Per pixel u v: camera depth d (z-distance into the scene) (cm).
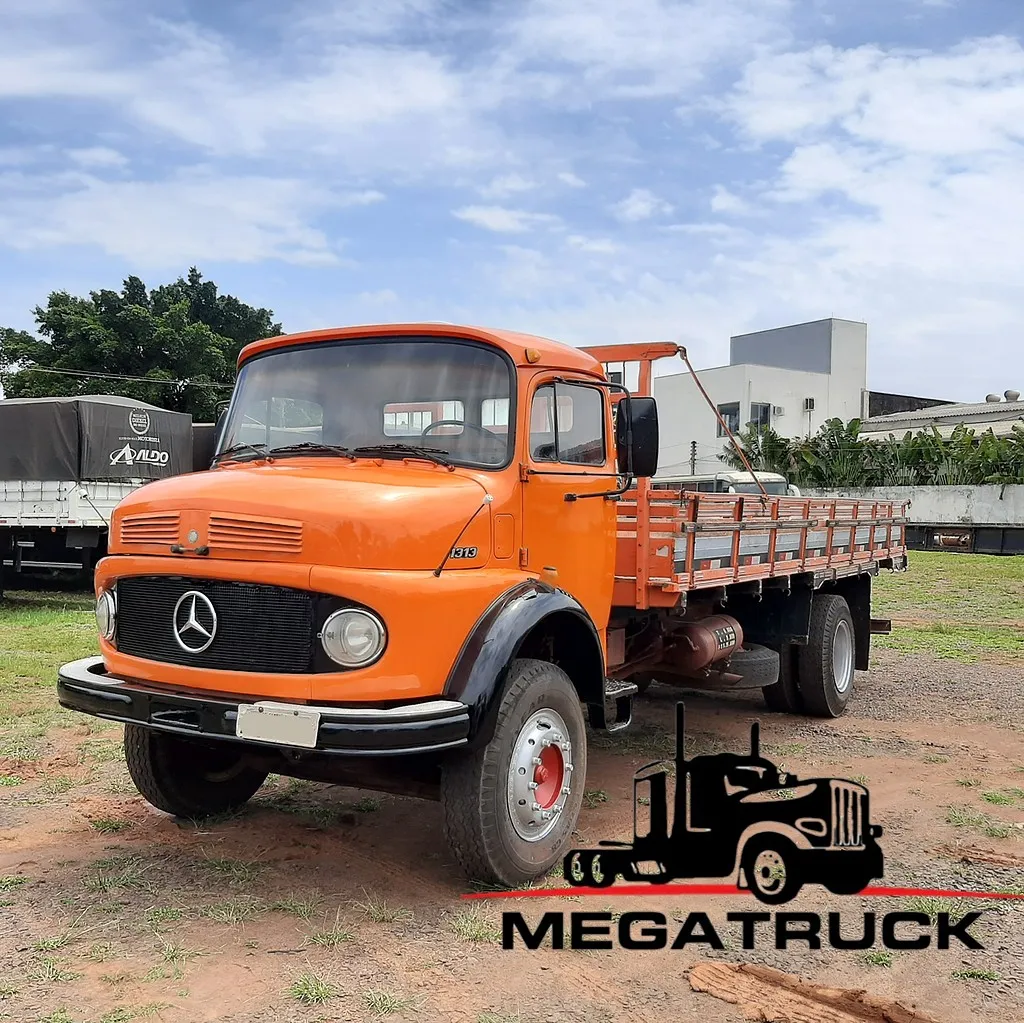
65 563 1523
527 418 466
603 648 526
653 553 538
